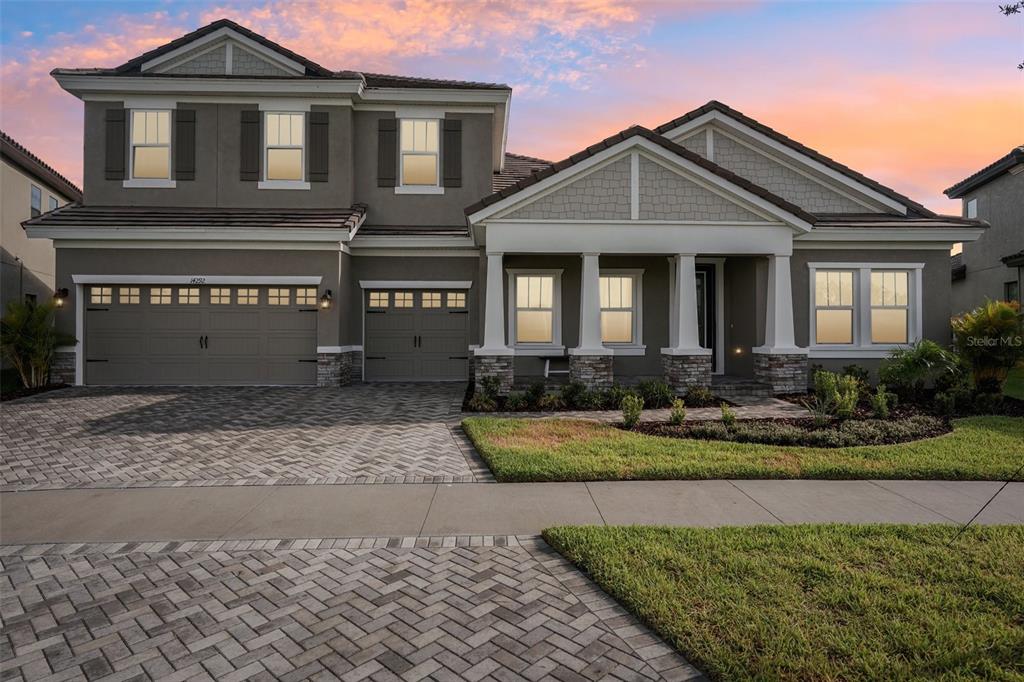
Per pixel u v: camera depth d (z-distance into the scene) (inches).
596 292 502.9
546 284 600.1
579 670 124.6
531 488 254.2
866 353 567.8
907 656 126.8
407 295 626.2
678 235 505.7
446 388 566.3
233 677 122.9
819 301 577.3
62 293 557.0
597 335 500.7
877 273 579.8
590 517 217.9
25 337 526.6
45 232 541.0
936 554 178.1
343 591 161.6
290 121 622.2
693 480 265.6
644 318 598.5
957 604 147.5
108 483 262.8
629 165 503.5
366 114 643.5
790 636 132.0
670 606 146.2
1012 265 799.7
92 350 568.1
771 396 509.0
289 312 577.0
